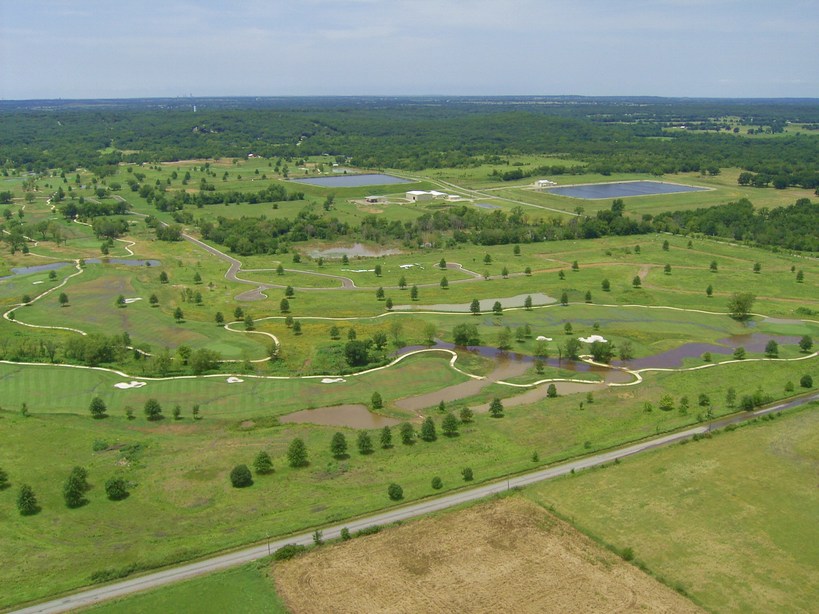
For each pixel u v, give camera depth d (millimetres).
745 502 100875
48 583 82875
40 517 96812
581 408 133250
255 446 117625
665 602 80438
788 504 100375
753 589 82750
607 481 106750
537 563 87250
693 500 101375
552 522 95938
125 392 140375
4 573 84562
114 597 80688
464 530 93875
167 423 126750
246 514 97688
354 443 119000
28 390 140875
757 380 150000
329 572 85125
